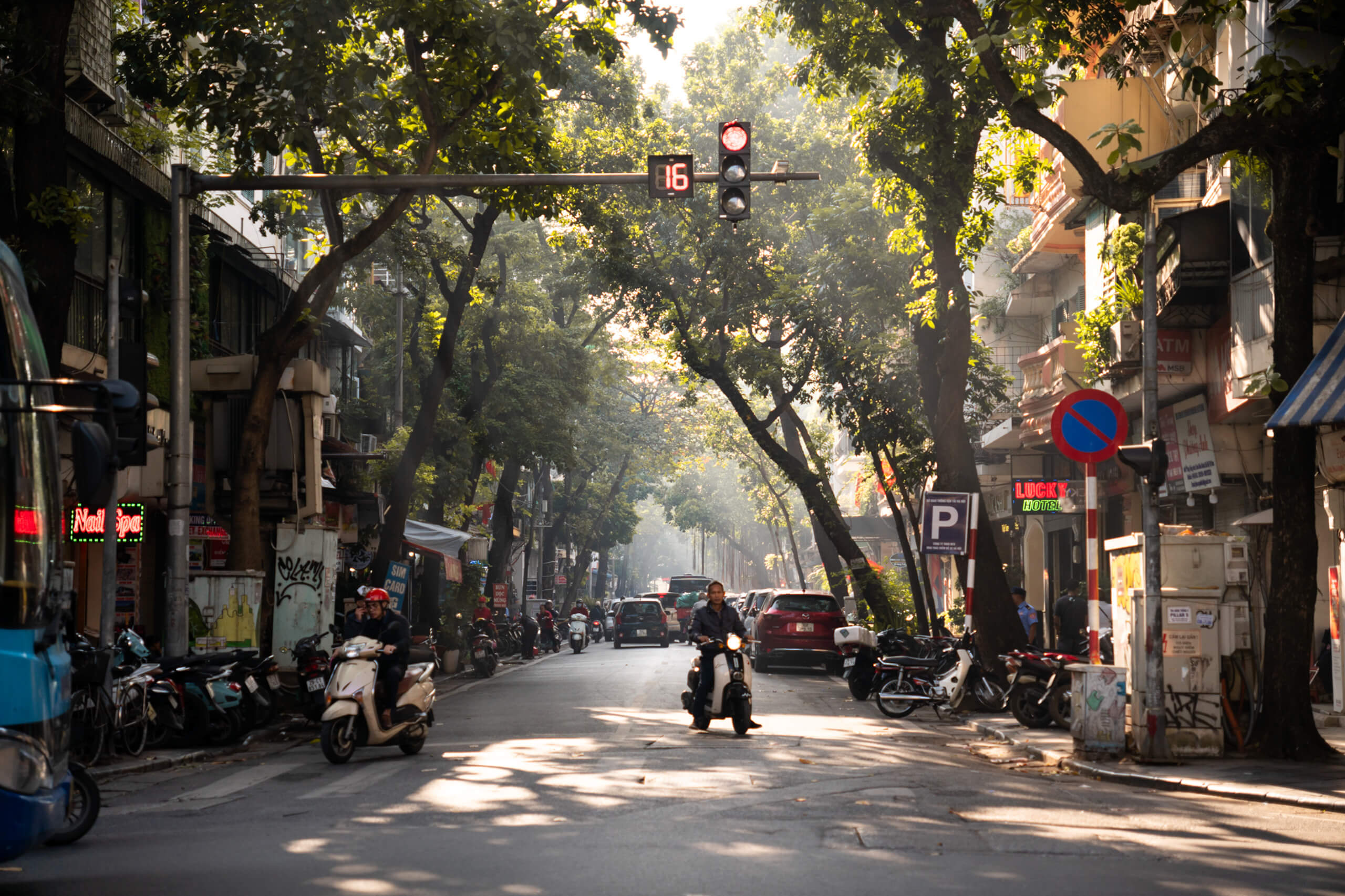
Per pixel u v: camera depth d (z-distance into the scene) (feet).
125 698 43.29
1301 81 39.09
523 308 124.77
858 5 67.21
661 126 105.29
